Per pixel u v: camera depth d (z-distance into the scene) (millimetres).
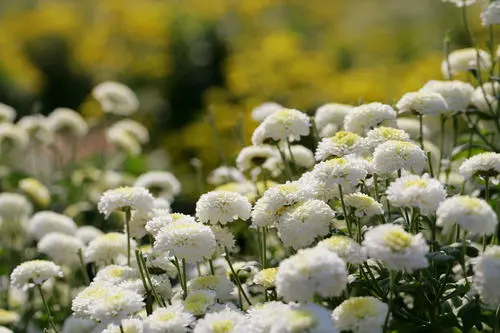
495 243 1765
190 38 3865
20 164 2949
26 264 1708
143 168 2709
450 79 1906
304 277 1456
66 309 1908
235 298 1729
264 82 3168
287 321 1441
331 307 1595
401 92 2611
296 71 3143
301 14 4336
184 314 1551
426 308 1578
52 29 4207
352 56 3738
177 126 3744
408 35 3854
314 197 1629
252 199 1781
